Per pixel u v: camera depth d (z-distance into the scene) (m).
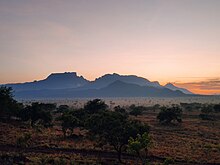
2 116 94.06
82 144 60.81
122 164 44.84
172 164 44.75
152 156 52.28
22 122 94.44
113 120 46.75
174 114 120.31
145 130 46.56
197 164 48.16
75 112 96.25
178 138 79.88
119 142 47.56
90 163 43.69
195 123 125.38
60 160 42.06
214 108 165.12
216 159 52.06
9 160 41.50
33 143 58.28
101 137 47.69
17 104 94.50
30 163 40.41
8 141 58.19
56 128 94.12
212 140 78.81
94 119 48.59
